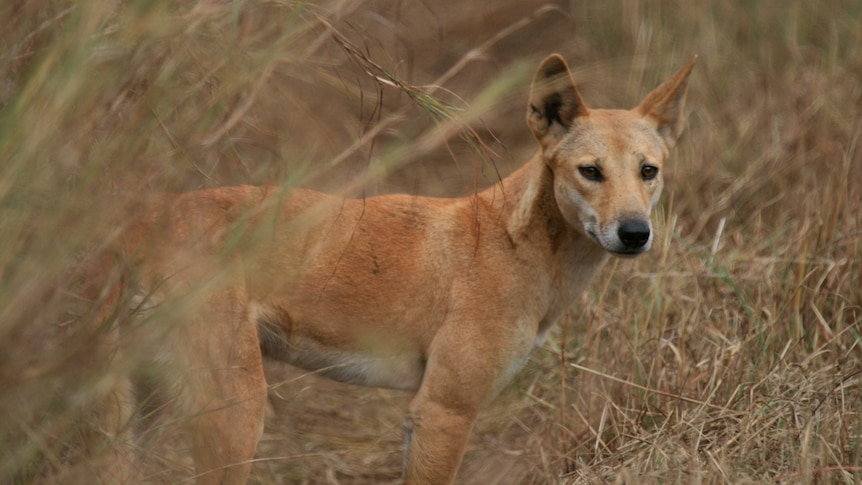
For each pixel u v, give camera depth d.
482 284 9.10
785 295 11.58
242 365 8.40
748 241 13.66
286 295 8.91
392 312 9.17
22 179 6.09
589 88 16.11
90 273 6.75
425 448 9.06
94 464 6.95
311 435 10.88
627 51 17.38
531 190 9.20
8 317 6.04
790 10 17.83
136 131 6.54
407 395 11.91
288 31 7.21
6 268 6.12
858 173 13.17
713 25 17.73
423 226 9.40
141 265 6.79
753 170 14.73
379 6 10.09
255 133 7.82
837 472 8.82
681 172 15.01
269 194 8.30
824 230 12.15
